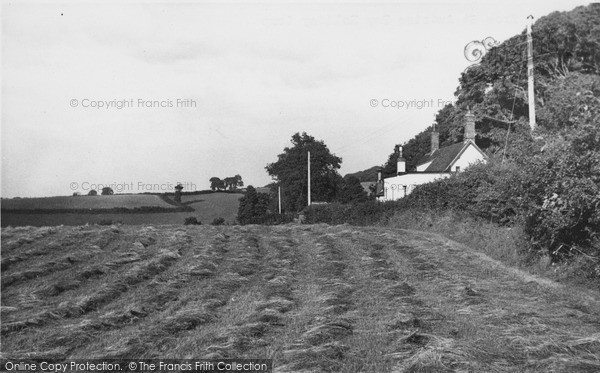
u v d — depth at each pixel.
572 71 43.12
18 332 9.88
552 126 18.45
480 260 17.59
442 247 20.25
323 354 8.34
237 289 13.45
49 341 9.33
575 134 14.77
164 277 14.65
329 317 10.42
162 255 17.52
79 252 17.45
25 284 13.55
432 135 54.25
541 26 44.34
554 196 14.73
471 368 7.83
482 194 22.28
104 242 19.67
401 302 11.80
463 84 49.47
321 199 65.81
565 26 44.12
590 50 44.44
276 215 49.91
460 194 25.33
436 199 27.97
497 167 23.73
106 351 8.70
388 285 13.59
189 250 19.34
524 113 45.47
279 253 18.94
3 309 11.27
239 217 47.94
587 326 10.09
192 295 12.52
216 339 9.20
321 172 66.31
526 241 16.66
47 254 17.14
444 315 10.72
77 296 12.50
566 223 14.34
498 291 13.20
